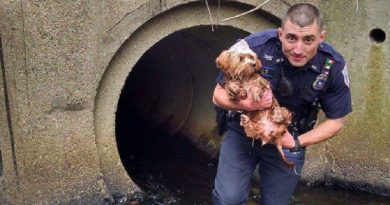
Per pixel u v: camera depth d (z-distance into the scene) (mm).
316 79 2201
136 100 5797
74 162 3256
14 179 3061
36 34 2977
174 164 4375
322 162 3961
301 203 3668
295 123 2340
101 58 3229
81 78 3180
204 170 4246
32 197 3133
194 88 4828
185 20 3518
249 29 3713
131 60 3418
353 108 3785
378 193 3768
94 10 3127
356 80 3746
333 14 3725
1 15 2850
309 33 2057
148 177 4043
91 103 3256
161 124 5230
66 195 3244
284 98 2254
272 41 2215
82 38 3125
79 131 3244
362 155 3799
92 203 3336
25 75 2990
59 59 3080
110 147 3453
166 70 5164
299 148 2229
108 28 3199
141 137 5066
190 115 4918
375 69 3654
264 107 2119
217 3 3551
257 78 2109
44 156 3145
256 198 3754
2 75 2916
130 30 3270
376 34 3633
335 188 3922
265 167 2512
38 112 3074
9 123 2984
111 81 3379
